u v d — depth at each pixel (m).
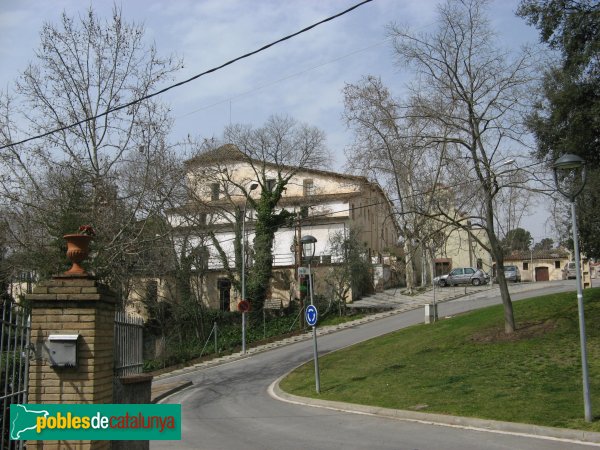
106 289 6.82
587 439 10.33
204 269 39.41
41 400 6.36
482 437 10.87
